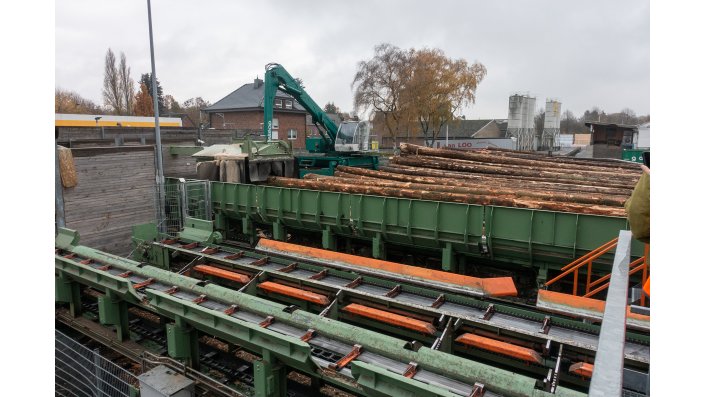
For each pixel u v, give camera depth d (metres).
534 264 9.27
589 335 6.04
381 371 4.78
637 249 7.83
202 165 15.46
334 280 8.51
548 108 57.09
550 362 5.66
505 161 16.20
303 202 12.27
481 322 6.33
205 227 11.30
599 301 6.79
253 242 13.93
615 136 38.03
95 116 39.94
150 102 60.72
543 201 10.16
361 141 21.94
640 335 5.68
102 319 8.23
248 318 6.78
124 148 11.84
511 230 9.16
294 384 6.91
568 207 9.49
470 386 4.84
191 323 6.86
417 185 12.56
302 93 20.88
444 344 6.22
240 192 13.77
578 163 17.50
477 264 10.56
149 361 7.08
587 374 5.19
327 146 23.14
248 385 7.10
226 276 9.01
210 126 55.06
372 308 7.32
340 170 16.56
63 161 10.59
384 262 9.02
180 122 46.72
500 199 10.34
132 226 12.11
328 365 5.39
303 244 13.59
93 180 11.25
